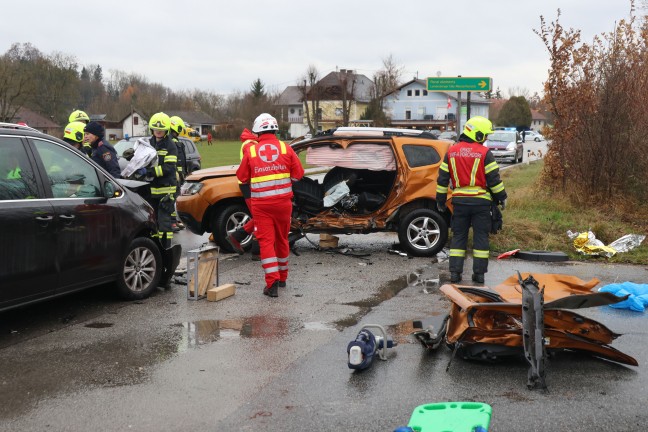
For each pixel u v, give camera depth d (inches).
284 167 305.3
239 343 237.0
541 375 193.9
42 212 244.1
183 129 488.7
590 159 553.0
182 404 184.2
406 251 408.2
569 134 561.0
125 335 246.2
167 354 225.1
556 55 569.6
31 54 2600.9
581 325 213.2
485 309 210.1
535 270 367.2
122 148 788.6
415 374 207.6
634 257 398.6
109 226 276.8
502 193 326.0
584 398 188.5
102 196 278.4
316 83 3302.2
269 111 3683.6
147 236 308.0
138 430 168.6
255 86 3895.2
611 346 222.4
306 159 407.5
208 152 2304.4
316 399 187.8
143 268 301.1
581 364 217.0
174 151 363.9
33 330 252.7
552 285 229.8
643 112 534.3
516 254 405.4
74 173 266.8
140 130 3563.0
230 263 382.6
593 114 551.8
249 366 213.9
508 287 235.0
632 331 253.6
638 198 542.0
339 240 466.3
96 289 309.1
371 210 406.0
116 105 3932.1
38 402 185.3
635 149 537.0
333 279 341.4
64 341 239.0
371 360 211.6
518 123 4131.4
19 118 2357.3
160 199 362.3
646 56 549.3
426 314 275.9
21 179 241.9
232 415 177.2
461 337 213.5
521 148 1529.3
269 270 303.4
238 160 1742.1
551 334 211.2
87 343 236.8
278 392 192.7
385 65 3110.2
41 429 168.9
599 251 402.6
